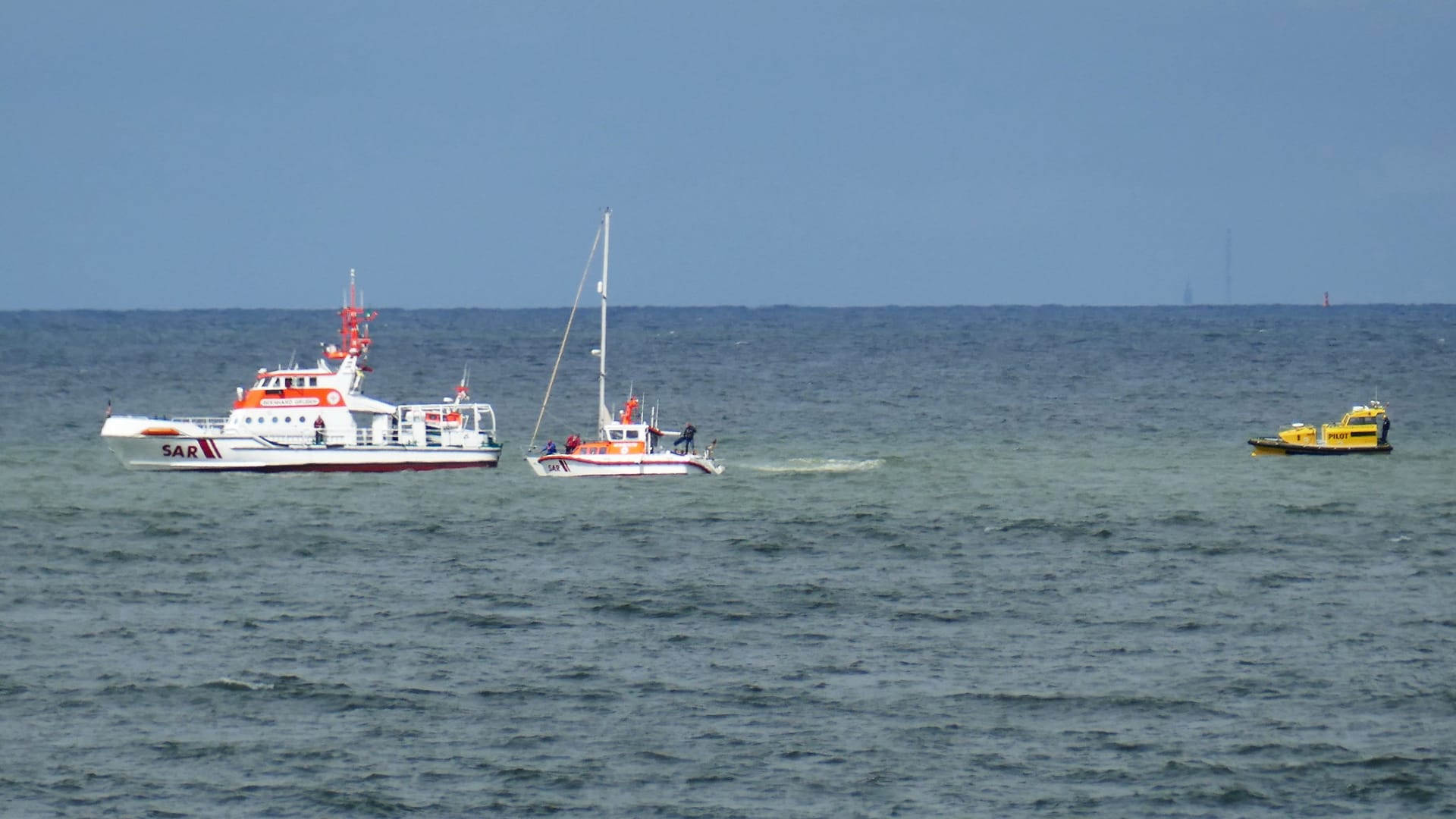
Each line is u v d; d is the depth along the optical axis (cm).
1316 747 14938
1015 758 14725
